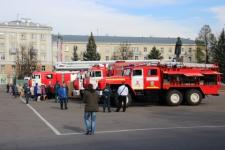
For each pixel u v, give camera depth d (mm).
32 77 47312
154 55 128875
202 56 116688
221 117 21922
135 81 31469
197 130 16156
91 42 122375
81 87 40125
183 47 154125
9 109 29375
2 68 131250
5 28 132125
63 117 22828
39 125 18812
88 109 15242
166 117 22219
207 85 32594
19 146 12820
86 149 12000
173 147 12055
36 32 135375
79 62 50281
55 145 12867
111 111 26891
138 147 12180
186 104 32656
